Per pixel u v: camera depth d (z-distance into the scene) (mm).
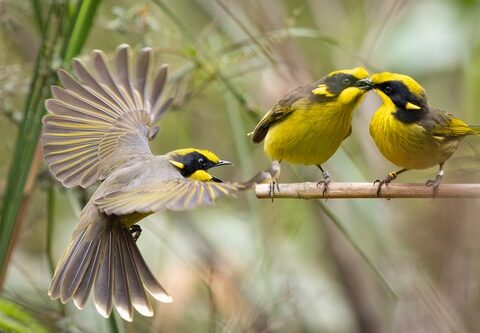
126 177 9367
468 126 11938
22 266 14547
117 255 9641
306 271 15344
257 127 12109
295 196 10391
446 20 14336
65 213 15531
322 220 15391
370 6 15938
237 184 7875
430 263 14297
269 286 13164
